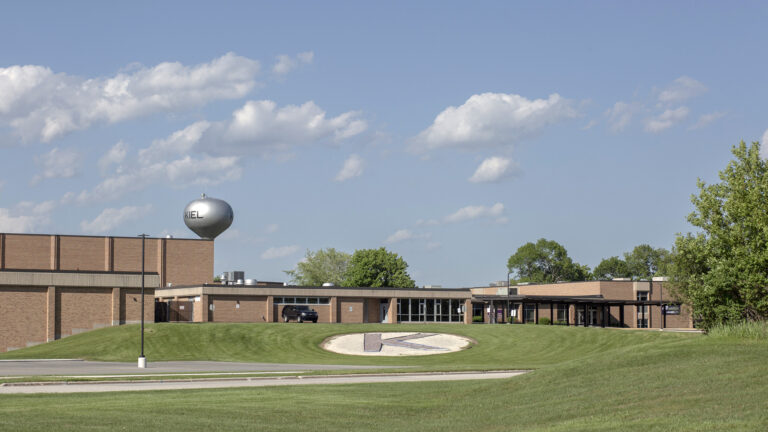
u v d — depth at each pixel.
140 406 23.97
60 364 52.28
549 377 25.34
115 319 70.25
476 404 23.48
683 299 76.44
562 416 19.75
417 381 34.44
